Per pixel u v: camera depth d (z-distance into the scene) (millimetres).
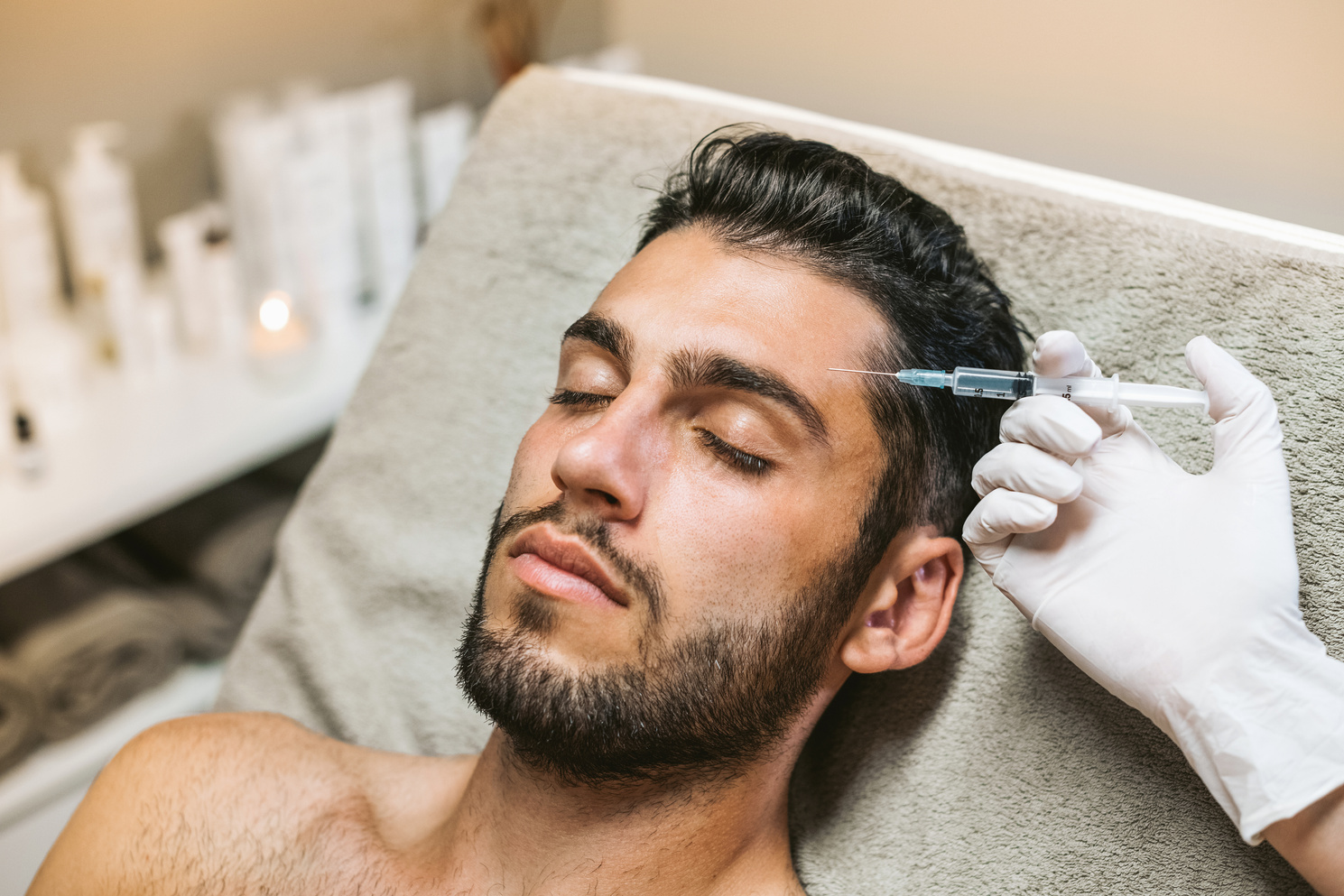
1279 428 825
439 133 1861
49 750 1597
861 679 1000
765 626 802
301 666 1292
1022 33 1565
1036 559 833
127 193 1642
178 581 1734
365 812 979
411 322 1325
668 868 862
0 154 1658
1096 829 882
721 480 797
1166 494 815
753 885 904
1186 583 784
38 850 1575
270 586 1367
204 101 1864
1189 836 854
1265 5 1351
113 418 1664
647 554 776
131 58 1750
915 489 871
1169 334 931
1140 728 876
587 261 1229
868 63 1750
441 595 1245
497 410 1260
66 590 1601
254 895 922
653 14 1986
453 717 1204
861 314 842
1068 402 781
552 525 791
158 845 949
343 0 1954
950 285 898
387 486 1309
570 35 2090
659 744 785
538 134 1276
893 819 956
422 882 906
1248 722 747
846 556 828
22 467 1516
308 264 1794
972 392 819
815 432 803
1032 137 1616
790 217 864
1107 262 966
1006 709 930
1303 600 831
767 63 1872
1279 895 821
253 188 1721
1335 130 1353
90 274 1656
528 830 862
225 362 1809
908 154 1071
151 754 1003
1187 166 1489
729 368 794
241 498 1795
